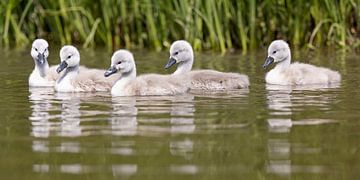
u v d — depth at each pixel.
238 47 23.89
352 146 11.05
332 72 17.28
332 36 23.84
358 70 18.81
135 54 22.42
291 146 11.09
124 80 16.16
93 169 10.05
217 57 21.73
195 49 23.12
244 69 19.30
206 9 22.92
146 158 10.52
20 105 14.62
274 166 10.11
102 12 24.48
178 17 23.16
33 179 9.69
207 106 14.20
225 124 12.53
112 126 12.45
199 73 16.58
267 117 13.08
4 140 11.59
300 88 16.30
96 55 22.45
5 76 18.59
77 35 25.00
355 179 9.59
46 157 10.62
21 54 22.61
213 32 23.14
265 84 16.98
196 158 10.51
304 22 23.78
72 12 24.41
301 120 12.80
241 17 23.23
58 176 9.78
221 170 9.95
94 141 11.45
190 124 12.54
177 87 15.88
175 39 23.61
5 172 9.97
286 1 23.66
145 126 12.44
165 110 13.83
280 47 17.81
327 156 10.55
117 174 9.84
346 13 23.77
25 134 11.98
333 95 15.29
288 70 17.11
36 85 17.36
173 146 11.13
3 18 25.03
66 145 11.23
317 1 23.61
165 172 9.89
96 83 16.53
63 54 17.12
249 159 10.46
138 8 23.88
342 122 12.60
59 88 16.55
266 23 23.77
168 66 17.88
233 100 14.84
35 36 25.39
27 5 24.31
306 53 22.58
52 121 12.95
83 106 14.43
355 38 23.89
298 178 9.65
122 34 24.52
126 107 14.20
